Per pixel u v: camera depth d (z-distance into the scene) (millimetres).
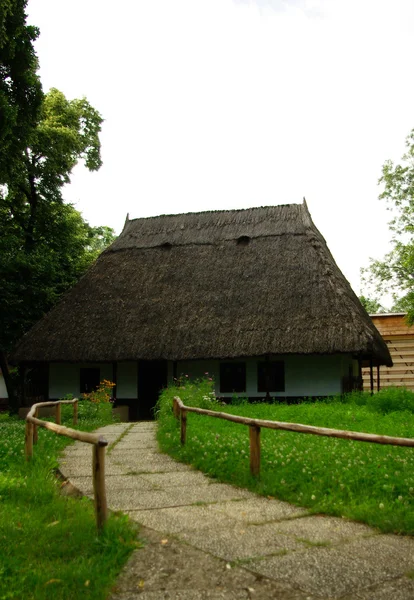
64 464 8102
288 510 5516
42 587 3645
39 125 23766
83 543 4395
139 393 22328
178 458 8445
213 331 19844
